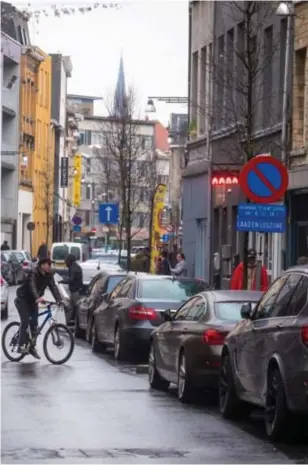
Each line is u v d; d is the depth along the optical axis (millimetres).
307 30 36750
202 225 52781
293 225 38031
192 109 55062
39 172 115875
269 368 15414
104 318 29516
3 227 100125
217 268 44969
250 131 28406
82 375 24266
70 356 26891
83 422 17062
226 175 39906
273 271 40062
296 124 37969
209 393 19703
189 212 54938
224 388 17938
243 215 23797
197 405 19500
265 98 39531
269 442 15406
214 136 48406
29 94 110250
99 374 24562
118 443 15172
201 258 52875
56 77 132250
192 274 53844
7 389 21250
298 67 37938
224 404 17812
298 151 37125
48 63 120812
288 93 38188
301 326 14383
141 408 18938
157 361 21609
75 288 38531
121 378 23812
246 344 16672
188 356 19406
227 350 17859
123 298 28156
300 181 35938
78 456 14125
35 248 113312
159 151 154500
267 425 15555
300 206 37594
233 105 37719
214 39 45500
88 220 167750
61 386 22000
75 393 20859
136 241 133000
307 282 14969
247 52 30109
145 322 26938
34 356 27422
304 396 14156
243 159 35188
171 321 21359
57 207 127812
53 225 124000
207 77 50125
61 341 26906
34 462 13656
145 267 56406
